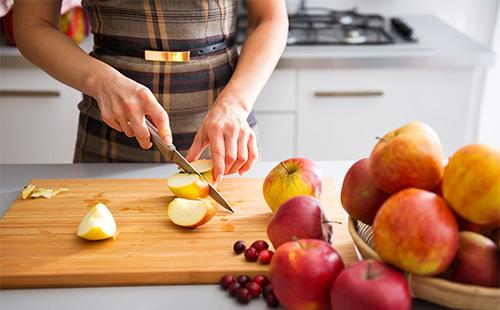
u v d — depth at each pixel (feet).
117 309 2.60
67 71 3.73
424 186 2.51
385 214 2.32
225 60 4.42
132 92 3.52
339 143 6.64
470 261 2.33
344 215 3.31
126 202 3.45
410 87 6.43
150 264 2.81
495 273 2.32
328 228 2.85
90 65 3.73
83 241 3.01
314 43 6.51
